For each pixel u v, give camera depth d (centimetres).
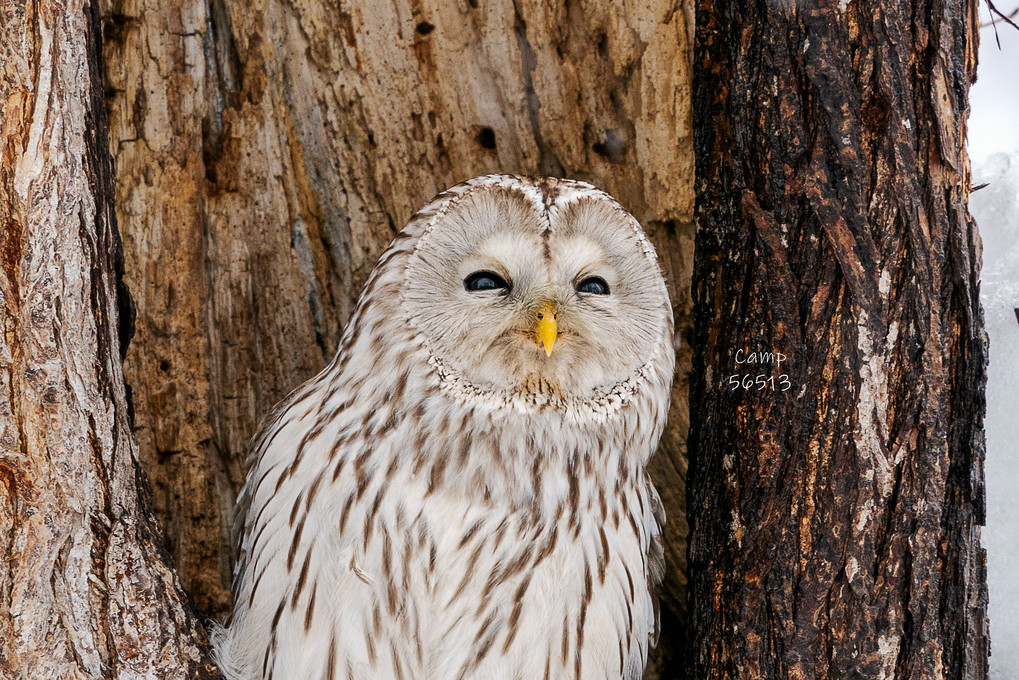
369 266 775
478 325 587
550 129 766
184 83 762
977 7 581
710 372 608
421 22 759
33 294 516
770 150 566
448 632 575
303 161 773
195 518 764
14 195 514
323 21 758
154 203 757
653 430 644
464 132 769
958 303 555
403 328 605
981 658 567
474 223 595
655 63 743
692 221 746
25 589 505
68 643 512
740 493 573
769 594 557
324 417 615
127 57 756
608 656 602
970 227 565
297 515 595
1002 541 739
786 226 561
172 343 760
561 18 757
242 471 768
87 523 528
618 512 625
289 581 590
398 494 587
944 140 549
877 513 545
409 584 577
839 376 547
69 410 525
